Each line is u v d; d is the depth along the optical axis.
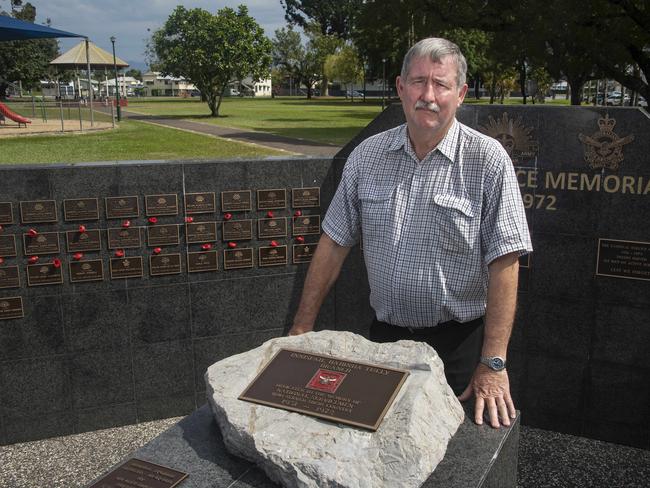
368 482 2.07
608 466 4.07
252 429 2.25
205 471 2.28
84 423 4.59
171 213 4.46
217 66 35.22
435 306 2.76
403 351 2.56
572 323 4.32
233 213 4.60
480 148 2.61
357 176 2.88
